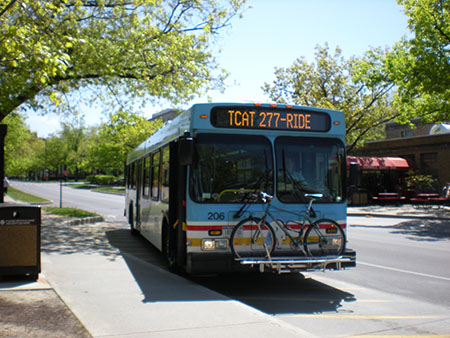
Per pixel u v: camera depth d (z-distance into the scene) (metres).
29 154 55.91
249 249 6.89
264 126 7.38
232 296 7.05
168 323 4.98
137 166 14.38
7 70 10.34
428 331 5.28
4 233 6.62
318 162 7.54
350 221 21.72
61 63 7.83
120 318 5.15
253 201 7.11
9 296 5.89
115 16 14.71
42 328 4.66
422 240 14.44
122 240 13.94
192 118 7.17
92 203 34.88
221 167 7.12
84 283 7.00
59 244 11.59
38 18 8.80
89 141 107.56
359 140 37.22
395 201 32.62
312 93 35.25
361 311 6.18
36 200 35.38
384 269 9.45
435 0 21.36
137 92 17.08
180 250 7.20
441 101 23.77
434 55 21.08
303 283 8.07
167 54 15.92
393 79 23.41
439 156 31.88
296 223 7.20
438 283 8.07
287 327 4.88
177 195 8.05
